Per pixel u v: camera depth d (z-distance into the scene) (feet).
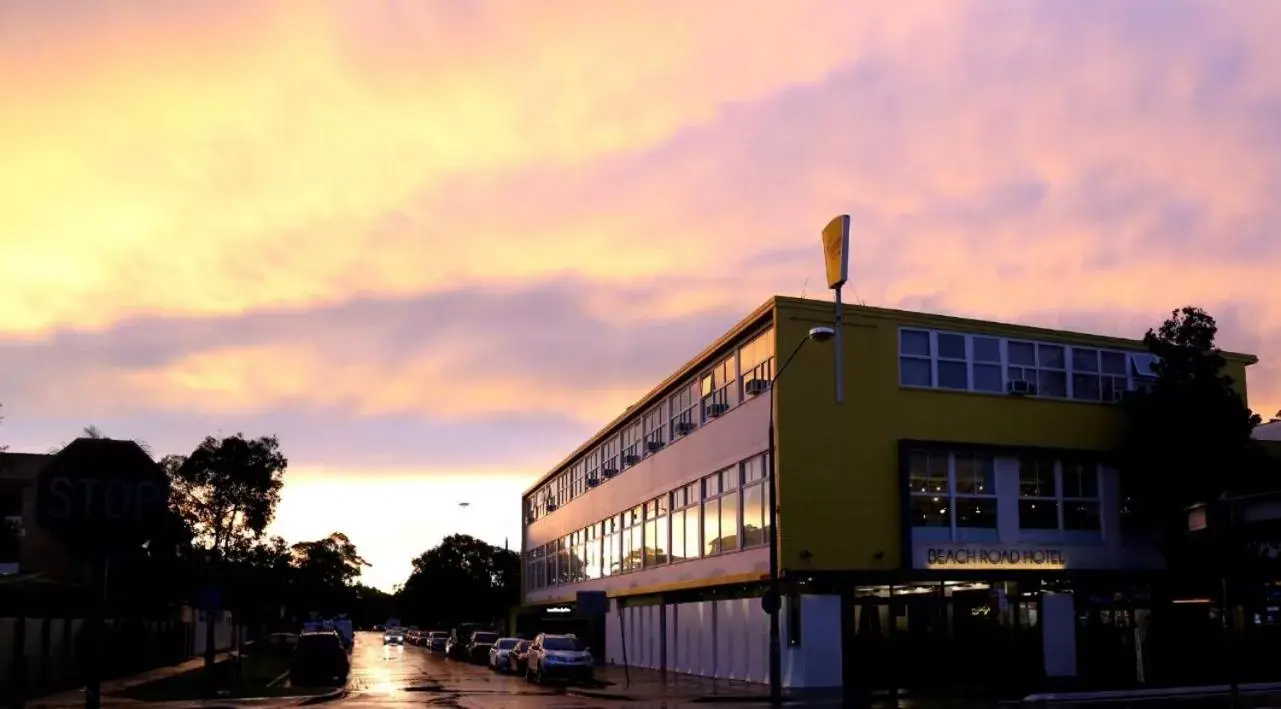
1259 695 88.28
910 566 104.01
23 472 135.85
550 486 233.76
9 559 128.06
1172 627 113.91
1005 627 108.37
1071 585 111.96
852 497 105.09
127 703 90.84
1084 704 81.61
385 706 88.79
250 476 172.55
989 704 84.38
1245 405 120.06
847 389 107.24
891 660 104.01
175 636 176.76
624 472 166.81
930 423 109.09
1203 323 110.93
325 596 413.80
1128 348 120.06
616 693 102.17
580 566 199.41
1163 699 85.76
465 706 87.86
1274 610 113.29
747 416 115.24
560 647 126.52
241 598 171.12
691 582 130.82
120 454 60.75
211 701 93.56
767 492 109.50
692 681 119.85
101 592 60.49
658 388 147.02
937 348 111.24
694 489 133.39
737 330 117.08
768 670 109.81
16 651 99.76
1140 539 114.62
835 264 107.86
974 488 109.40
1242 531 58.18
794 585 102.94
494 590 434.71
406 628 500.33
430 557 445.37
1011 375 113.91
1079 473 114.32
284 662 171.63
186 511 167.12
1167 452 108.68
